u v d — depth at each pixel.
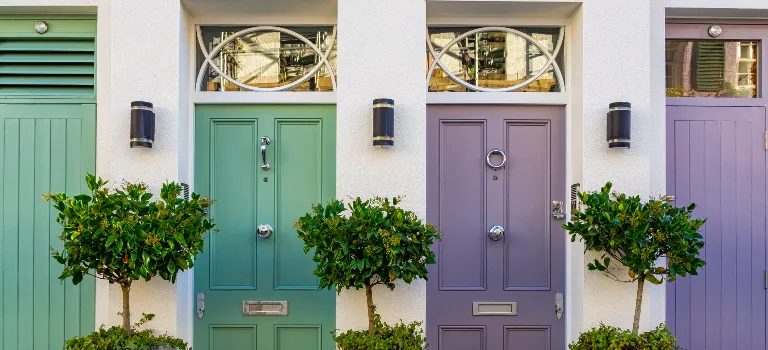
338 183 2.95
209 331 3.17
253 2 3.02
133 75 2.95
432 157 3.22
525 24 3.23
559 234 3.22
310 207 3.18
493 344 3.22
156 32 2.96
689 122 3.21
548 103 3.20
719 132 3.21
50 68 3.11
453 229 3.23
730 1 3.08
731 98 3.21
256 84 3.24
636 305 2.77
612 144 2.89
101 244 2.47
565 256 3.21
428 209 3.22
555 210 3.21
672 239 2.63
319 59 3.24
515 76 3.26
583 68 2.99
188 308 3.11
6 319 3.09
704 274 3.20
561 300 3.21
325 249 2.57
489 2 3.00
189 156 3.13
